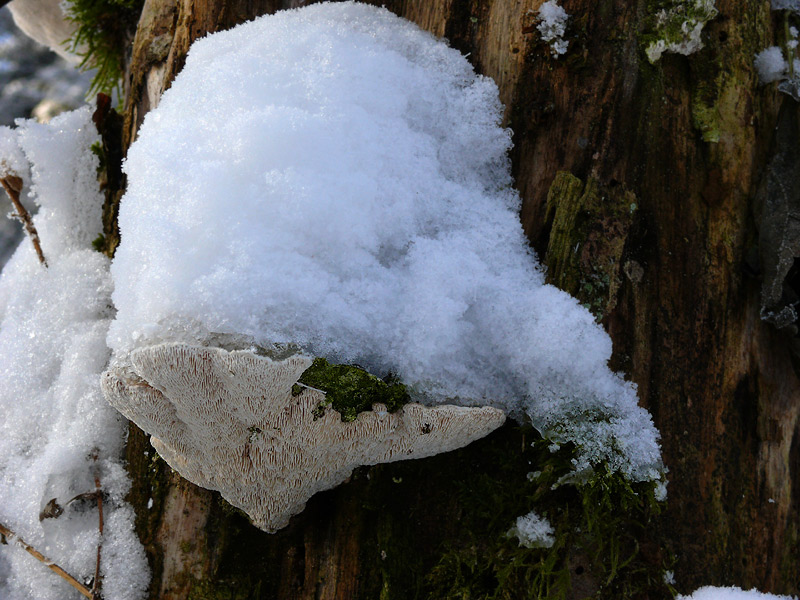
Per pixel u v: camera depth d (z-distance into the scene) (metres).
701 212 0.70
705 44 0.70
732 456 0.69
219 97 0.69
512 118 0.70
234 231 0.66
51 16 0.86
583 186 0.69
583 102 0.70
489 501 0.69
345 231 0.67
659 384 0.69
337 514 0.70
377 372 0.67
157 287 0.66
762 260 0.70
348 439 0.66
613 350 0.69
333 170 0.68
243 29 0.71
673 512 0.68
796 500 0.70
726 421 0.69
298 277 0.67
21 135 0.75
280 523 0.70
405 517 0.70
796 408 0.71
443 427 0.66
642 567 0.68
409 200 0.69
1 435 0.73
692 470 0.69
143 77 0.74
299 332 0.66
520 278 0.69
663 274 0.69
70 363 0.73
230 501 0.69
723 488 0.69
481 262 0.69
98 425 0.71
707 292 0.70
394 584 0.69
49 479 0.71
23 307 0.75
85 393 0.72
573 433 0.68
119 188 0.76
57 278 0.75
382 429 0.66
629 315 0.69
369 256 0.68
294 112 0.68
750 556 0.69
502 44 0.70
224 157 0.67
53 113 1.63
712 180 0.70
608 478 0.67
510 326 0.68
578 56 0.70
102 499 0.71
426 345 0.67
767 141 0.71
